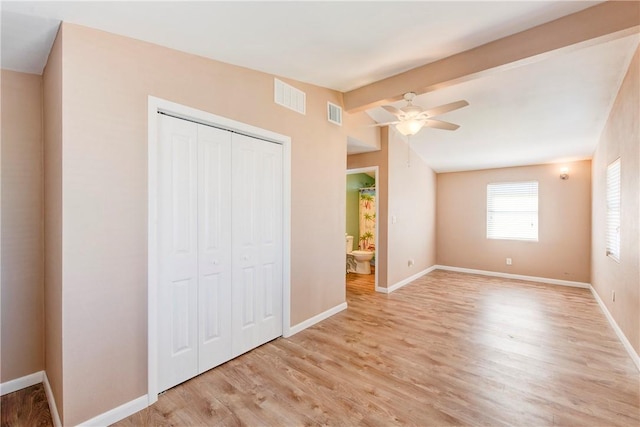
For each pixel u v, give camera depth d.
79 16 1.59
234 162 2.53
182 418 1.83
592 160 4.95
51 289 1.91
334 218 3.68
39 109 2.18
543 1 1.86
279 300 2.97
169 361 2.10
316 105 3.35
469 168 6.21
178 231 2.14
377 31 2.07
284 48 2.24
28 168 2.15
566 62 2.62
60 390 1.68
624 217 2.87
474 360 2.54
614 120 3.21
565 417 1.84
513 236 5.85
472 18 1.99
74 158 1.65
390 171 4.73
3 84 2.06
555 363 2.50
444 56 2.55
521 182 5.78
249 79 2.60
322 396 2.04
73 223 1.65
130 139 1.86
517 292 4.75
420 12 1.87
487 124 3.96
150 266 1.95
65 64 1.62
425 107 3.64
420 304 4.11
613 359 2.57
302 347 2.77
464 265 6.40
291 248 3.05
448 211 6.61
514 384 2.19
